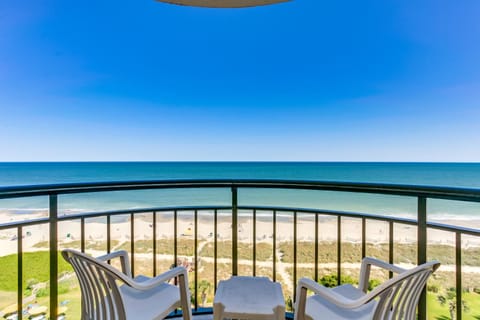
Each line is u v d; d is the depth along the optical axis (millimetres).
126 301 1335
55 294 1578
